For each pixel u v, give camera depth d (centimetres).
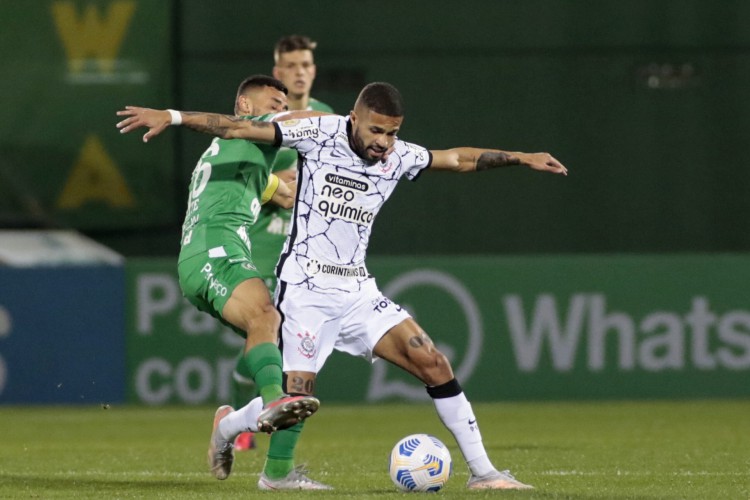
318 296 2123
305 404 1870
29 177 5119
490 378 4791
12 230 5103
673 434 3625
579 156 5206
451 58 5188
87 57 5134
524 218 5159
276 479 2223
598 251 5197
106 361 4734
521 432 3725
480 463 2156
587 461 2842
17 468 2755
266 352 2011
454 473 2589
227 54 5166
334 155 2108
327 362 4775
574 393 4822
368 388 4788
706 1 5231
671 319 4856
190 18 5156
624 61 5225
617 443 3344
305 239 2131
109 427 4016
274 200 2391
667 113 5231
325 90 5172
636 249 5212
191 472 2652
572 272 4831
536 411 4469
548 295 4816
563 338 4822
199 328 4734
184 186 5128
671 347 4856
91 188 5125
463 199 5128
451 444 3378
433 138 5188
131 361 4741
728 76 5247
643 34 5231
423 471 2061
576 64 5216
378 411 4509
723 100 5247
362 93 2075
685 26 5238
